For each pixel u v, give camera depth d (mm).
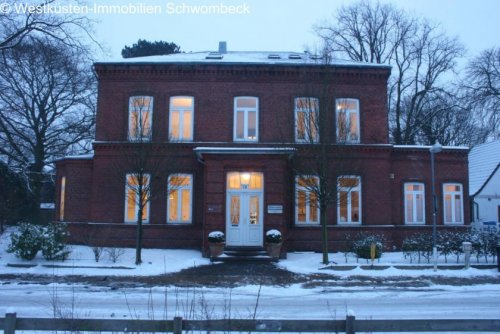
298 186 23938
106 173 24062
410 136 41625
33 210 35375
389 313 11633
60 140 38250
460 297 14273
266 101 24688
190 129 24719
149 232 23703
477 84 39000
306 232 23875
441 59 41406
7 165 30969
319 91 20516
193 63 24578
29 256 19344
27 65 32438
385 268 19188
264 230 21812
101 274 17438
